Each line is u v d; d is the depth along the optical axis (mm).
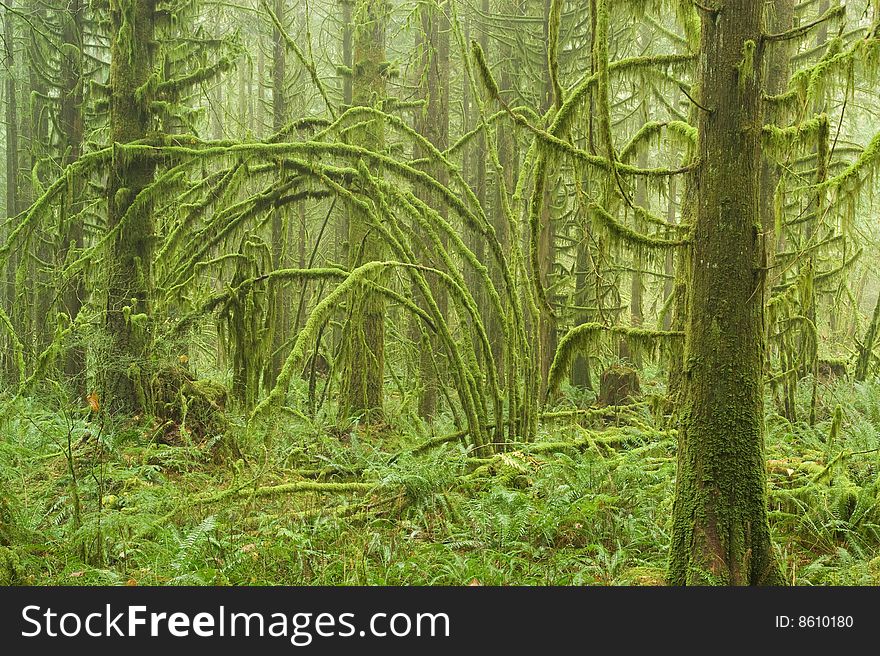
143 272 8117
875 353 11852
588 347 4684
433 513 6078
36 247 12281
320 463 7617
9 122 14359
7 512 5023
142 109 8258
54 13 12992
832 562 5219
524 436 7941
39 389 9727
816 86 4238
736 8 3879
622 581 4695
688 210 5973
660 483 6562
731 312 3900
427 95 10945
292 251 16016
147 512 5801
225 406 8367
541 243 13156
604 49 3938
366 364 9227
